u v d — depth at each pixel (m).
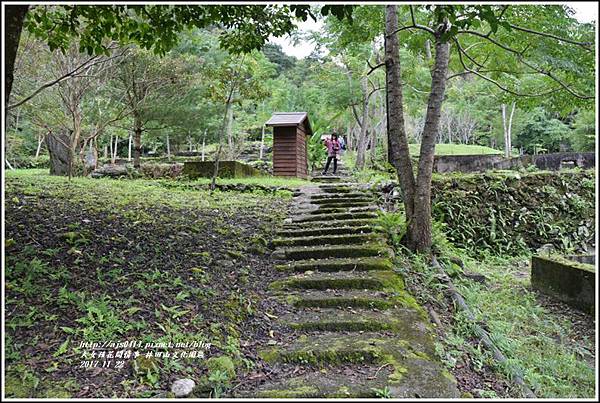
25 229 4.39
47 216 5.12
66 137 10.98
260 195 9.11
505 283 5.65
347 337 3.32
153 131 14.75
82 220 5.15
